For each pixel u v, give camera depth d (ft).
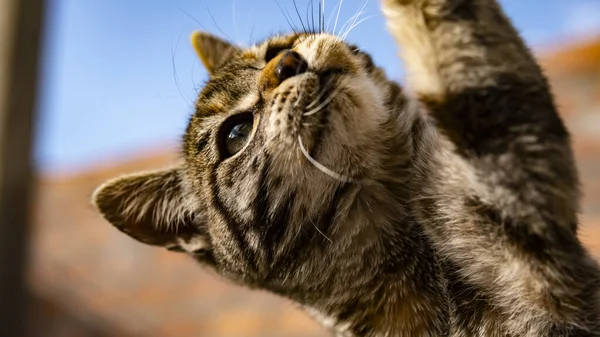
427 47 0.84
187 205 1.18
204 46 1.32
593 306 0.86
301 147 0.98
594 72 2.04
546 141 0.82
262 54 1.17
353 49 1.08
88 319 2.40
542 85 0.84
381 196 1.00
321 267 1.02
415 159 0.99
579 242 0.86
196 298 2.33
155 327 2.31
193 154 1.15
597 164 1.82
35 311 2.34
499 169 0.82
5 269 1.53
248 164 1.04
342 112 0.97
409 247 0.98
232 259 1.11
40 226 2.76
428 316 0.97
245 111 1.06
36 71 1.58
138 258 2.56
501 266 0.88
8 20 1.54
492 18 0.84
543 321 0.88
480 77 0.83
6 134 1.53
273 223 1.03
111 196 1.17
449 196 0.91
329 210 1.00
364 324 1.02
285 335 2.02
